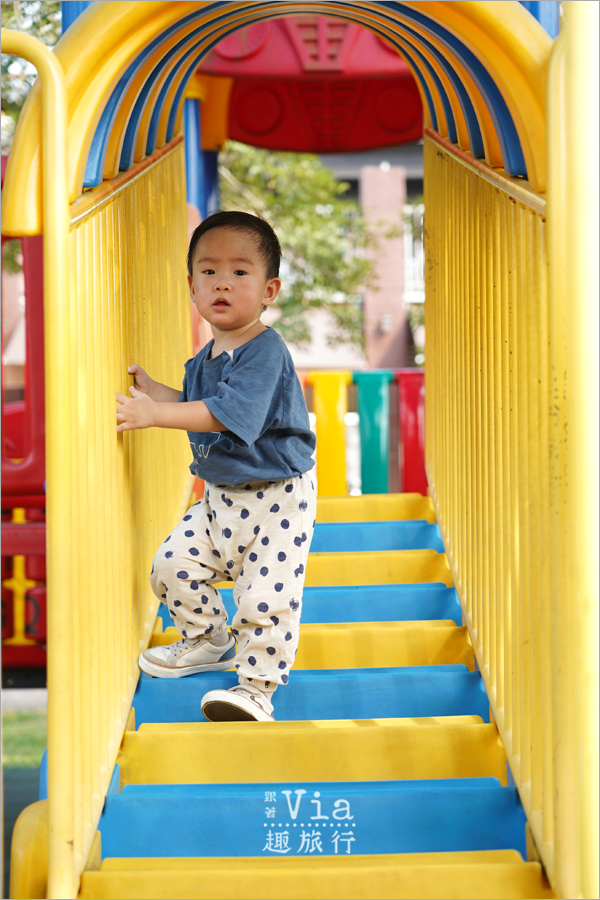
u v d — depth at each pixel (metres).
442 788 2.12
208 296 2.34
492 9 1.80
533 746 1.96
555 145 1.75
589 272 1.73
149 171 2.79
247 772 2.24
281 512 2.40
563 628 1.76
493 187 2.35
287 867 1.94
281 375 2.39
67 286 1.78
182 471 3.61
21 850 1.94
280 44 4.84
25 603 5.12
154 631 2.91
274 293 2.46
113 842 2.06
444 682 2.53
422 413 5.23
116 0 1.83
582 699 1.75
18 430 5.72
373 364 14.89
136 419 2.21
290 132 6.22
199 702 2.51
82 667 1.94
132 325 2.50
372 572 3.29
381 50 4.86
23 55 1.75
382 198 14.77
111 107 2.04
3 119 5.48
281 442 2.39
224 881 1.85
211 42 2.96
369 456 5.20
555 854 1.79
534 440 1.95
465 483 2.87
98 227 2.05
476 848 2.08
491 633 2.41
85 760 1.93
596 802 1.74
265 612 2.35
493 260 2.35
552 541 1.77
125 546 2.37
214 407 2.19
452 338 3.14
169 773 2.24
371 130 6.24
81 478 1.92
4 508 5.00
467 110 2.57
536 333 1.92
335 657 2.75
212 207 5.63
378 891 1.85
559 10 2.78
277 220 10.53
